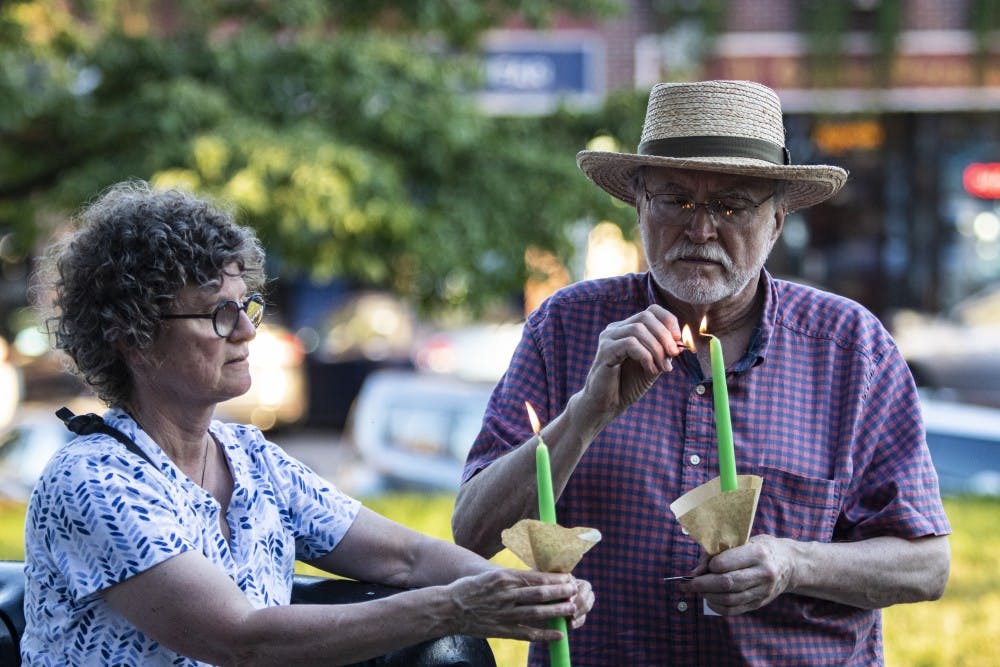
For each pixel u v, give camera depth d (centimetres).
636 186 477
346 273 1575
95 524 386
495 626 375
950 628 802
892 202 2552
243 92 1521
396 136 1509
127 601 386
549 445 438
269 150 1401
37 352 2556
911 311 2569
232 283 408
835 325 471
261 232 1425
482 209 1525
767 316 467
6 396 2322
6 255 1598
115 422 412
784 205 471
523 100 2055
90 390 421
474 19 1602
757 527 452
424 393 1550
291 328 2847
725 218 444
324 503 458
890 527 450
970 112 2252
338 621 380
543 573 370
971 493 1245
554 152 1599
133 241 397
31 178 1555
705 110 450
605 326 484
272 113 1522
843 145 2292
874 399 465
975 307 2019
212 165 1396
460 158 1564
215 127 1452
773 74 1551
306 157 1402
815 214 2630
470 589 374
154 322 398
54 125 1528
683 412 461
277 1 1596
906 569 445
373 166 1455
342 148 1437
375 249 1494
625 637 455
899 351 474
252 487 435
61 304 411
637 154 461
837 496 455
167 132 1455
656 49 1474
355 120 1520
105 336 399
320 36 1588
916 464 458
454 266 1470
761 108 456
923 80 1889
